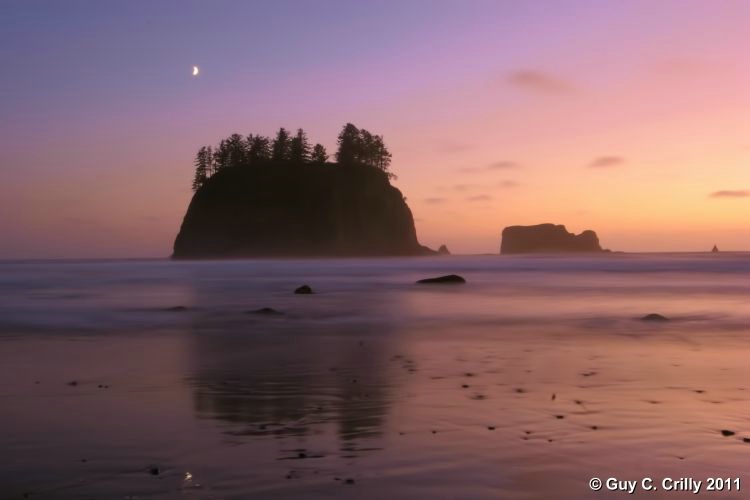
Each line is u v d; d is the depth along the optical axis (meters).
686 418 9.02
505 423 8.76
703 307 31.52
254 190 169.00
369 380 12.17
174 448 7.62
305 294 42.72
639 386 11.48
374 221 169.25
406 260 158.12
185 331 21.52
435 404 9.99
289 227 163.88
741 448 7.56
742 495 6.11
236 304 34.28
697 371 13.20
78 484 6.42
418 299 37.75
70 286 56.41
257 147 184.00
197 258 166.38
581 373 12.95
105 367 13.88
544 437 8.05
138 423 8.86
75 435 8.22
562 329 21.92
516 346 17.41
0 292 47.47
